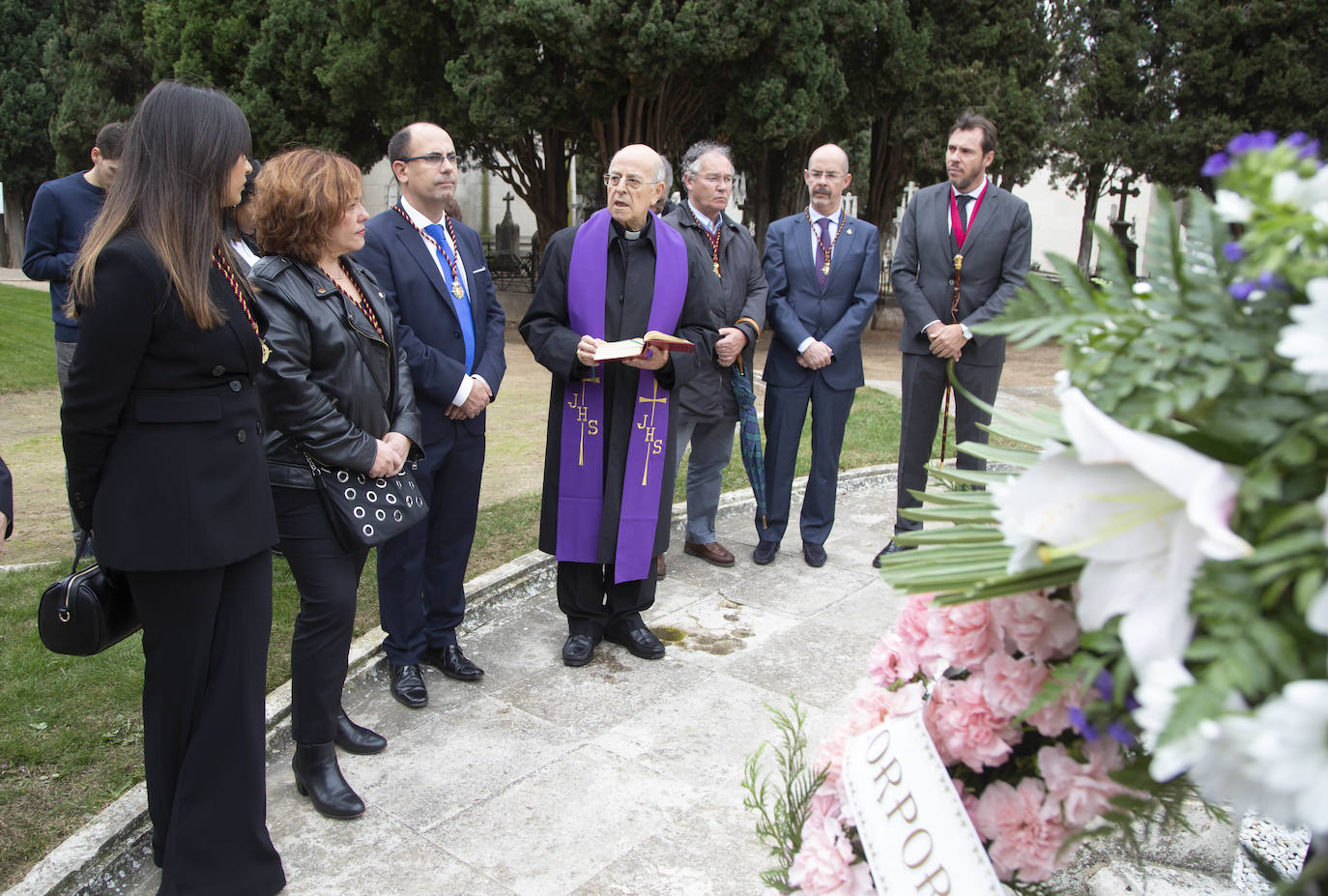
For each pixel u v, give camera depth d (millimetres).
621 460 4027
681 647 4355
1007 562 1122
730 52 13188
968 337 4953
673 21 13023
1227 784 824
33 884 2580
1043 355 15844
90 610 2482
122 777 3131
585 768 3334
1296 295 935
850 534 6074
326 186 2932
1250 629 839
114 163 4754
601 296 3965
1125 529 910
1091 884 2605
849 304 5227
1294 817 801
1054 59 19516
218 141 2316
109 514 2354
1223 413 917
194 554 2371
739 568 5391
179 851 2531
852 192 20797
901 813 1327
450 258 3881
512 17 12867
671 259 3998
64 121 23969
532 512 6156
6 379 10414
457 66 14062
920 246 5082
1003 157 17078
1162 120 18688
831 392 5219
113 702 3611
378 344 3178
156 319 2285
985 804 1312
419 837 2949
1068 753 1277
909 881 1287
